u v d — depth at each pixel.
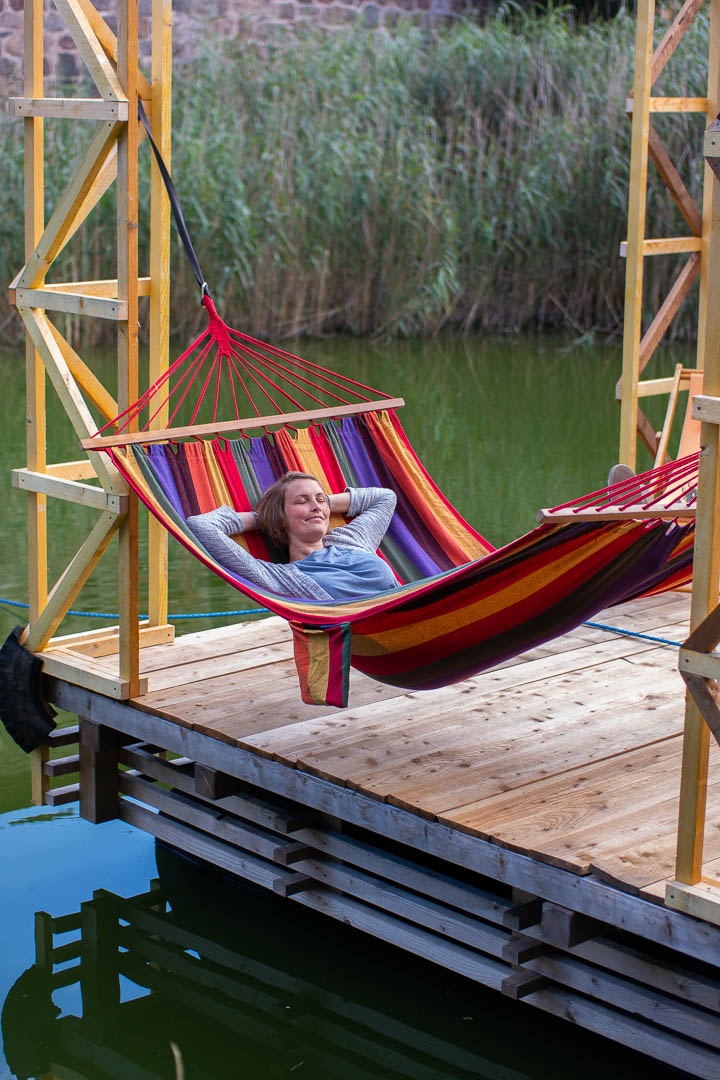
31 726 4.12
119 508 3.71
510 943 2.93
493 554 2.78
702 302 5.57
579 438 8.77
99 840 4.18
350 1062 3.10
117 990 3.40
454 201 13.02
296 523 3.97
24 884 3.88
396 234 12.69
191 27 14.81
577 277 13.10
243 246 11.85
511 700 3.85
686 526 2.90
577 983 2.89
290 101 12.70
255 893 3.90
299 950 3.59
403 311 12.81
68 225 3.85
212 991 3.40
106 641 4.22
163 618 4.41
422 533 4.23
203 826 3.73
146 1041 3.19
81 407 3.82
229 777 3.61
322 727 3.62
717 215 2.38
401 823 3.12
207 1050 3.16
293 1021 3.27
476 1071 3.05
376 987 3.41
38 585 4.14
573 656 4.28
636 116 5.23
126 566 3.77
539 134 12.93
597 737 3.55
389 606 2.98
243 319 12.36
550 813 3.05
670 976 2.72
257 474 4.09
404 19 14.80
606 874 2.73
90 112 3.67
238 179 11.90
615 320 13.12
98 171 3.75
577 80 13.04
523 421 9.27
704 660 2.45
